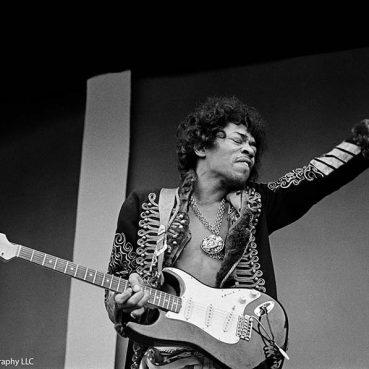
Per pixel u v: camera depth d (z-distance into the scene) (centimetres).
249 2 421
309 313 386
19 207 451
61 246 436
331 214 396
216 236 246
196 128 256
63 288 428
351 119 407
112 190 430
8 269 438
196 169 257
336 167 257
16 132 464
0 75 467
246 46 432
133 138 441
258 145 265
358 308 380
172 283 240
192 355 237
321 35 420
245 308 236
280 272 395
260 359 233
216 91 434
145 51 446
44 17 441
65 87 463
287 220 257
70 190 445
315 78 419
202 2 425
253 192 254
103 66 455
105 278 231
